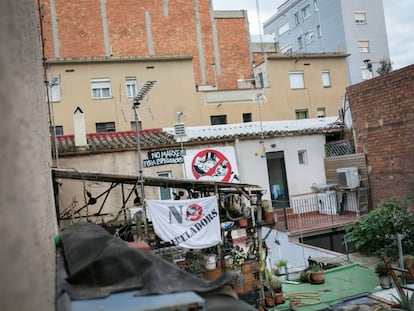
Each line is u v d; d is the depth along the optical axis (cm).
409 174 1382
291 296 938
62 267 333
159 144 1498
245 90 2450
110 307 224
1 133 129
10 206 127
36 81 448
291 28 4638
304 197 1811
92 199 1041
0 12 151
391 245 1150
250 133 1703
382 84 1462
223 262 862
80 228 470
